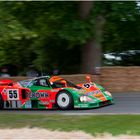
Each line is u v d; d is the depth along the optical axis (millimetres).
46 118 27828
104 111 31547
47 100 34688
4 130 23859
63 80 35531
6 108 37062
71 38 45562
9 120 27406
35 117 28422
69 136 21797
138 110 31609
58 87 34688
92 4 46062
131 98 39188
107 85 45406
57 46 57344
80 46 52188
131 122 25031
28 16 49031
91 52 48469
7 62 59562
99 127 23859
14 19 32875
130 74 44938
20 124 25766
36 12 49250
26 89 35719
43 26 49844
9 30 30875
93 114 29188
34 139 21344
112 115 28000
